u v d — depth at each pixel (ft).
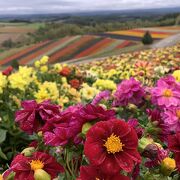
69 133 6.06
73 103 18.79
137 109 11.10
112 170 5.30
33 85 21.98
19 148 15.87
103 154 5.35
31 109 7.42
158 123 7.68
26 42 226.79
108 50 149.07
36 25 281.13
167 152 6.64
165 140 7.61
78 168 6.41
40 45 162.20
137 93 11.28
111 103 11.61
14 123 15.83
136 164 5.79
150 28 196.75
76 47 153.89
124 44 154.51
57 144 6.13
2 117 16.52
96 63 60.49
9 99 17.75
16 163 6.00
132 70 31.01
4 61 148.15
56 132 6.17
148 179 6.04
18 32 251.19
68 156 6.21
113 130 5.46
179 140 6.47
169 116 8.41
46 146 6.93
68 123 6.34
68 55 147.33
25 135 15.70
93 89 18.26
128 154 5.36
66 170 6.29
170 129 8.34
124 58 65.98
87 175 5.48
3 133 14.99
